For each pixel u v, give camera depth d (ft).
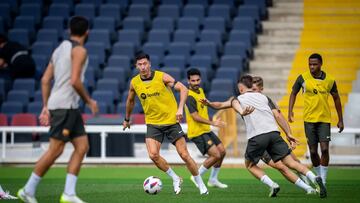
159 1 220.02
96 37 201.77
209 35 200.03
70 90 77.36
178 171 143.64
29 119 172.04
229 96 175.94
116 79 185.57
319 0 213.87
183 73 187.01
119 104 176.76
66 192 78.07
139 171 144.46
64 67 77.30
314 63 105.29
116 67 190.29
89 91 186.09
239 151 168.96
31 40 206.90
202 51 195.11
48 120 78.64
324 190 93.61
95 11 213.66
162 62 190.70
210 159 110.63
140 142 174.91
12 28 211.82
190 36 199.62
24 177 133.69
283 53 199.00
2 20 207.72
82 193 104.32
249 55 199.41
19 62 186.70
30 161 157.58
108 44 201.05
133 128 153.07
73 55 75.66
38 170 78.18
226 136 161.17
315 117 106.52
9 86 188.14
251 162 96.94
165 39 200.03
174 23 206.59
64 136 77.20
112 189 110.22
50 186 114.83
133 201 93.30
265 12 213.66
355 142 168.04
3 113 179.52
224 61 191.21
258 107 95.20
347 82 189.37
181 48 195.72
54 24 208.03
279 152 94.68
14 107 179.73
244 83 97.09
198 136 110.52
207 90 182.70
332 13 210.38
